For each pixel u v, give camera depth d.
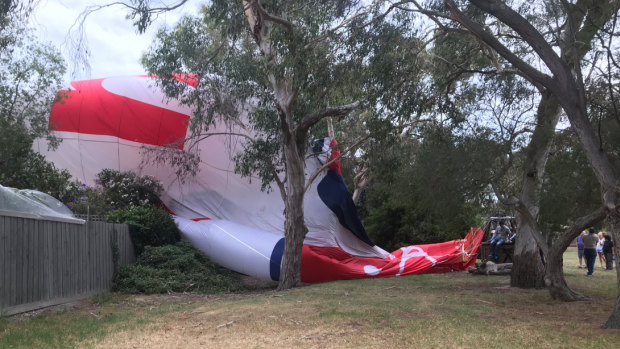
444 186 12.26
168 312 10.42
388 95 12.91
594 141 8.62
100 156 19.33
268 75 14.71
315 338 7.48
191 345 7.16
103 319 9.48
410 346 6.88
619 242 8.23
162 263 15.43
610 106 10.52
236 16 12.76
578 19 11.23
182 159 18.20
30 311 10.16
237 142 19.23
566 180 11.25
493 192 13.18
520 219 13.96
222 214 19.17
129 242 15.65
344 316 9.23
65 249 11.78
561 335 7.59
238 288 15.71
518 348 6.76
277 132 15.49
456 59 13.86
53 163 18.44
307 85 13.19
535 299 11.60
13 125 15.48
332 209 18.00
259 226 19.00
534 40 9.02
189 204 19.25
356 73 13.12
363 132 17.02
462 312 9.77
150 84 19.41
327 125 20.81
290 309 10.16
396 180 15.03
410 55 13.01
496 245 18.34
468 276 17.62
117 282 14.16
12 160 15.42
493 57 13.10
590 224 10.22
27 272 10.26
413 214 24.36
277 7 12.98
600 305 10.70
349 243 18.88
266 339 7.46
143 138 19.20
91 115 19.16
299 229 15.59
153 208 17.23
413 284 15.02
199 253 16.75
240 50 16.52
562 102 8.90
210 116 16.62
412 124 15.35
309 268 16.70
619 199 8.19
